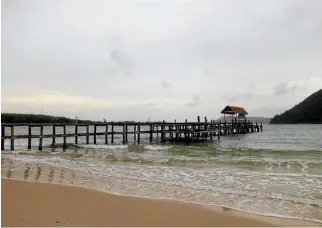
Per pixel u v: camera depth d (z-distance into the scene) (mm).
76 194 7035
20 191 7137
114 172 10680
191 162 13211
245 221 5359
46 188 7602
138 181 8977
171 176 9844
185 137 33031
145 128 78125
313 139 37438
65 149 21969
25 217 5141
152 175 10047
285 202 6656
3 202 6070
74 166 12273
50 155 17016
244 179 9273
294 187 8125
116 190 7691
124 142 28031
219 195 7266
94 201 6449
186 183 8695
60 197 6688
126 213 5660
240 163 12727
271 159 14297
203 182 8859
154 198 6855
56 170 11133
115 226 4941
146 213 5695
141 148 21250
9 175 9953
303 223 5301
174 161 13547
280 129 75000
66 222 4988
